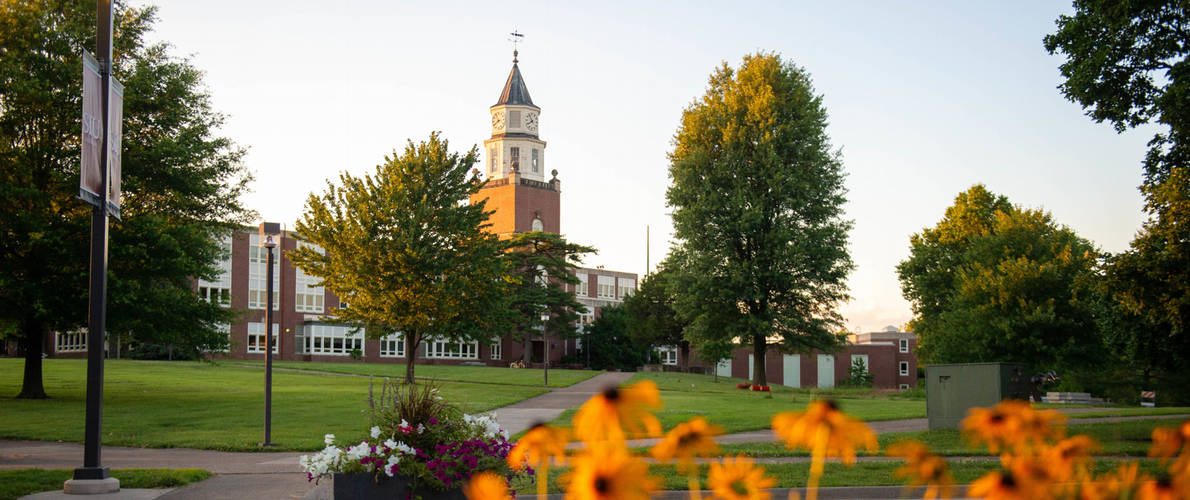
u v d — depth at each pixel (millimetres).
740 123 45219
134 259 27031
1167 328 20156
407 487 8984
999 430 1898
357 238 35938
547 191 101438
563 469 11789
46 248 25703
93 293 11555
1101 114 20922
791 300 44500
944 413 18594
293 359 73688
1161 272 18562
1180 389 42875
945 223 55594
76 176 26297
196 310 29719
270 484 12070
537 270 78562
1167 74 18828
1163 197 18922
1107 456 11875
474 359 85750
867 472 12016
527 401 31031
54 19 28078
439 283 36500
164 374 43844
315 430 19656
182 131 29172
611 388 1487
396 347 80750
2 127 26719
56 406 25656
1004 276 41500
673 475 10938
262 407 25734
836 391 37844
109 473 11875
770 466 12508
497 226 100125
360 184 37656
